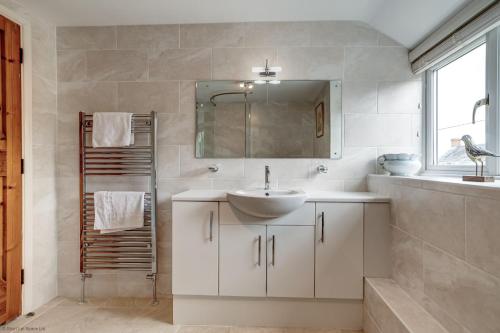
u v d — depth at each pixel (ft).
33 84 6.33
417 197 4.59
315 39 6.86
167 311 6.27
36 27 6.42
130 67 7.01
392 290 4.97
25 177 6.10
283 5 6.19
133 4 6.13
